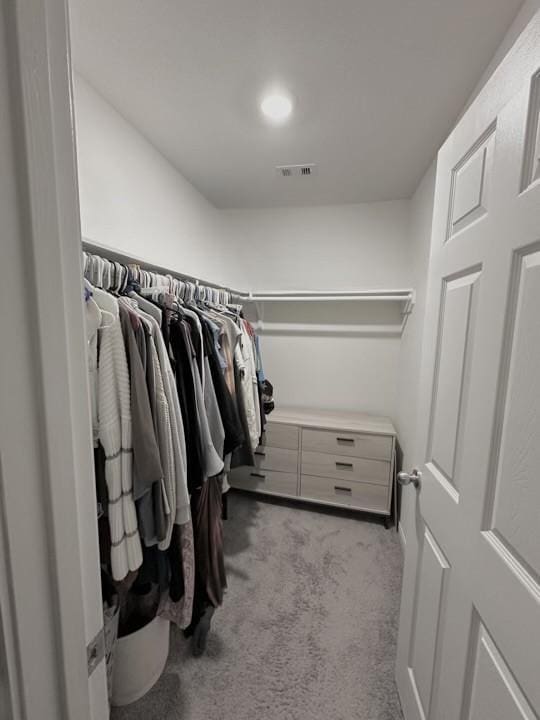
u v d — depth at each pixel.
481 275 0.74
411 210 2.32
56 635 0.41
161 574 1.09
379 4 0.92
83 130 1.26
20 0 0.33
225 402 1.47
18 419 0.35
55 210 0.38
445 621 0.84
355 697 1.19
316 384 2.78
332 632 1.44
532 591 0.54
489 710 0.64
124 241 1.50
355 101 1.34
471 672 0.71
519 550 0.58
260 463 2.47
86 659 0.46
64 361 0.40
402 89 1.27
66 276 0.41
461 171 0.85
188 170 1.97
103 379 0.87
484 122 0.74
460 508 0.79
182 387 1.18
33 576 0.38
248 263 2.76
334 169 1.94
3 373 0.33
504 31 1.00
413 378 2.00
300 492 2.42
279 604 1.59
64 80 0.40
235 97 1.33
